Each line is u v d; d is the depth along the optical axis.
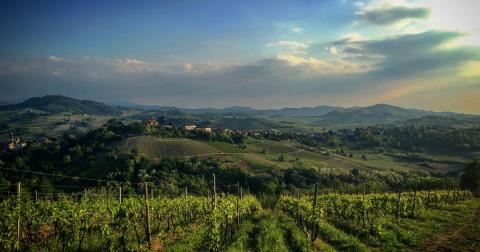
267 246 20.39
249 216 42.31
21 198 21.03
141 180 96.12
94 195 64.25
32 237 21.08
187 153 134.00
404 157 164.62
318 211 26.30
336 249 21.75
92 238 22.69
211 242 20.70
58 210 21.16
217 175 108.31
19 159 107.75
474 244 22.06
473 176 84.62
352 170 125.56
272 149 166.00
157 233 27.41
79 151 120.62
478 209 42.28
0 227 18.52
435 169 141.62
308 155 159.75
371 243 23.28
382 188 97.06
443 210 41.25
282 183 103.38
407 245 22.25
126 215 22.59
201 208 34.66
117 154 120.94
